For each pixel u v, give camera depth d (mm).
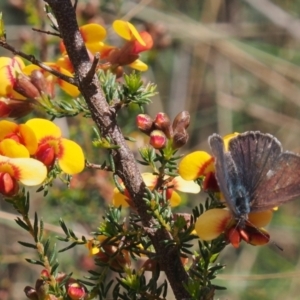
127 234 319
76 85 319
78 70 320
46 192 320
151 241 318
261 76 633
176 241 314
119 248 320
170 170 321
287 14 667
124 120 428
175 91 668
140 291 318
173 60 671
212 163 313
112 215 321
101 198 466
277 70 637
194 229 315
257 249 592
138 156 435
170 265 318
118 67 341
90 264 489
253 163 311
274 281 572
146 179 327
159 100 637
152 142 318
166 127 320
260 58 641
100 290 321
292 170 308
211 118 663
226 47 622
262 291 560
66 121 466
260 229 316
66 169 318
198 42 640
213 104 678
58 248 516
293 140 657
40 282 320
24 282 578
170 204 323
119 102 320
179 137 318
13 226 521
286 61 643
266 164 310
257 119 666
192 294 313
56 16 320
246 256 590
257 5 670
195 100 673
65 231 324
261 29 673
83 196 460
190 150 662
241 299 556
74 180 455
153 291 318
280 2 695
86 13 437
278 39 683
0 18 318
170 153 319
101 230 320
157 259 318
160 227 316
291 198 307
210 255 315
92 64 316
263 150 311
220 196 316
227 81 680
